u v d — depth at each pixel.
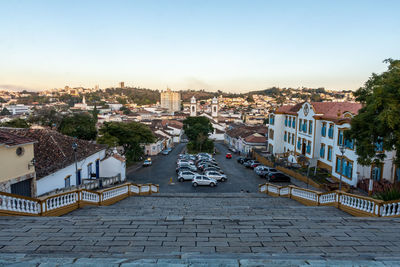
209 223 10.11
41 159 20.53
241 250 7.54
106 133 38.28
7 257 5.86
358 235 8.84
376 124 14.62
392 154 24.12
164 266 5.46
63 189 19.94
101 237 8.31
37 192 17.88
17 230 8.73
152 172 37.38
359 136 15.85
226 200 19.67
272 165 39.06
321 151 33.41
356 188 24.50
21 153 15.18
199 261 5.66
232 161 47.44
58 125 48.22
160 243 7.94
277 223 10.23
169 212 14.31
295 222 10.47
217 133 97.25
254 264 5.62
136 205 17.06
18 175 14.96
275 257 6.31
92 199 15.77
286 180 30.62
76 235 8.41
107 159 30.30
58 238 8.09
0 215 10.20
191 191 26.47
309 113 35.38
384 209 12.02
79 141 28.28
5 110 152.75
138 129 42.75
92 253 6.53
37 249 7.22
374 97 14.16
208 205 17.56
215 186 28.81
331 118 30.36
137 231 9.00
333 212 14.20
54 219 10.16
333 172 28.94
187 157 48.16
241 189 27.45
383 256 6.59
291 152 39.44
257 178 33.09
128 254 6.43
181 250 7.46
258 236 8.70
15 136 15.27
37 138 23.38
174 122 106.19
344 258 6.26
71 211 13.69
